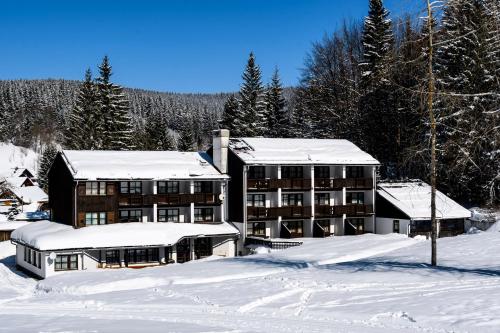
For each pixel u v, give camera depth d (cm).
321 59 7519
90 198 4575
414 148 3178
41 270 4166
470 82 4200
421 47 2686
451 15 2623
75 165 4656
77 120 8169
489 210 5262
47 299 2695
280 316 1967
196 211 5178
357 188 5584
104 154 5053
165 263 4600
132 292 2742
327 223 5572
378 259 3491
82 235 4272
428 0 2592
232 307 2173
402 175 6212
